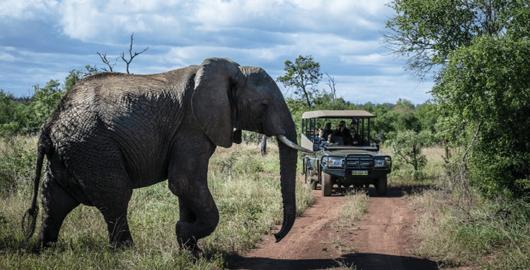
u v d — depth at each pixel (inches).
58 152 324.8
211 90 329.4
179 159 333.1
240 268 336.2
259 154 1209.4
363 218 526.3
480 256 355.6
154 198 535.5
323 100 1699.1
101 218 409.7
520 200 434.3
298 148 343.9
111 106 327.3
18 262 293.9
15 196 480.1
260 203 550.3
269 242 413.1
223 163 877.2
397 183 820.0
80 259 303.1
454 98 496.4
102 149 322.3
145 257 311.1
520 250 343.6
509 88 466.9
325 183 701.9
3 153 639.1
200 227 338.0
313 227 476.7
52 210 339.0
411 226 482.3
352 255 373.4
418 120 1941.4
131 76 345.4
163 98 336.2
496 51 474.6
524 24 622.2
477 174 497.7
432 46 762.2
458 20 722.8
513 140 479.8
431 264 348.5
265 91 350.0
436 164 995.9
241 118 350.3
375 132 1812.3
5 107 1496.1
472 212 444.8
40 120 1152.8
